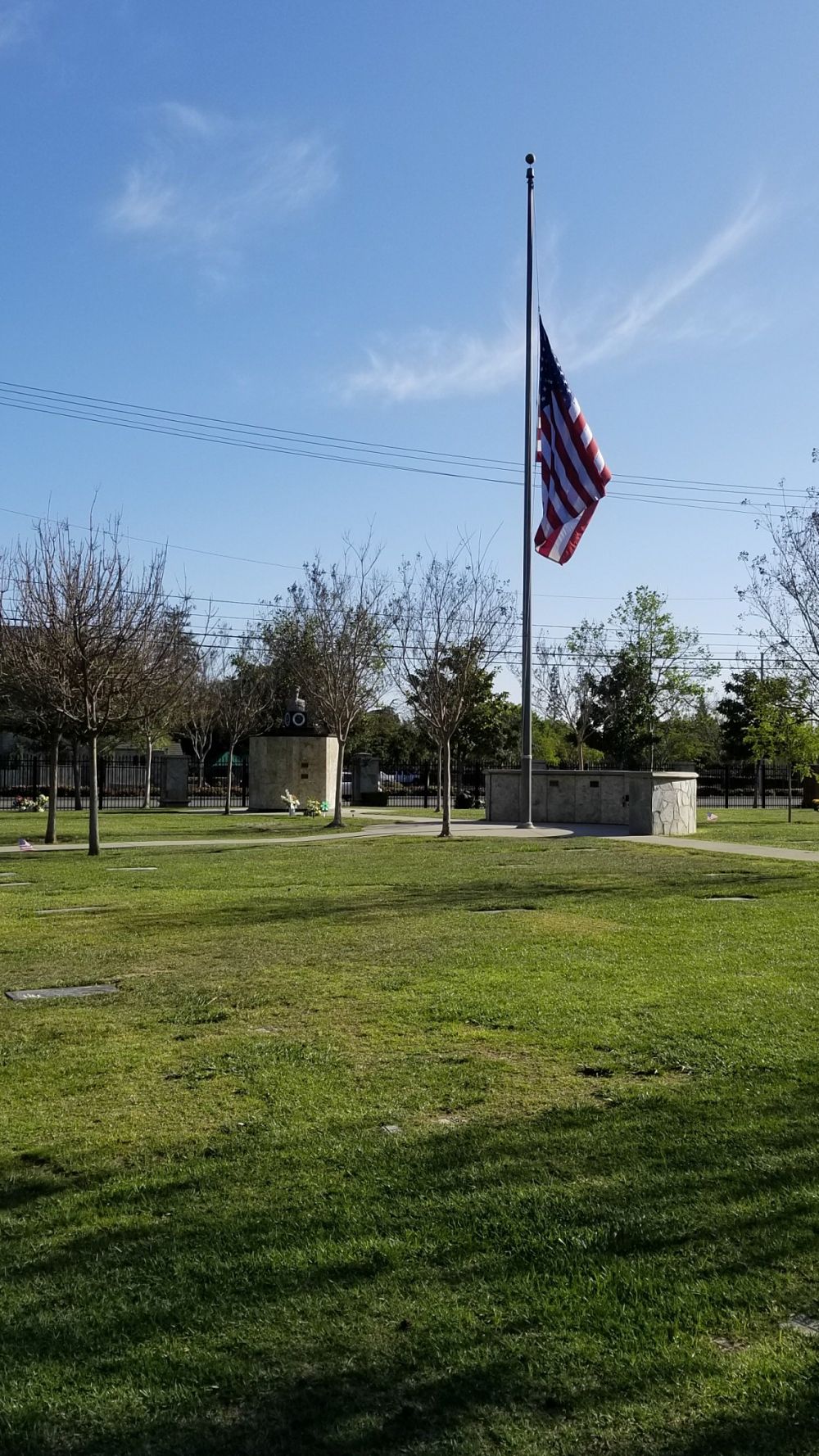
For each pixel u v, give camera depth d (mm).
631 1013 6984
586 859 18000
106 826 28641
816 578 25766
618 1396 2885
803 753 24531
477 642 26297
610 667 53875
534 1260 3631
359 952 9344
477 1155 4582
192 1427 2799
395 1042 6422
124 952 9594
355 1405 2871
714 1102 5211
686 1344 3119
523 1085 5551
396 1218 3975
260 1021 7000
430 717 25031
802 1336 3143
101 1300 3432
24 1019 7168
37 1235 3920
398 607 38125
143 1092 5574
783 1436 2701
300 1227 3918
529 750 26344
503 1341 3152
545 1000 7383
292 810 35281
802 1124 4867
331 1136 4859
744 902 12258
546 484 22344
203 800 44719
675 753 56094
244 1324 3275
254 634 55094
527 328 25484
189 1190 4285
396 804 42938
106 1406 2893
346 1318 3293
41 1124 5113
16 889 14336
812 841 22094
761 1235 3768
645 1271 3539
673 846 20703
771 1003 7230
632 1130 4844
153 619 23016
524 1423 2781
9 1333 3248
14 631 23188
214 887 14469
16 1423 2824
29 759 51875
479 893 13336
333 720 29406
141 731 36312
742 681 54750
